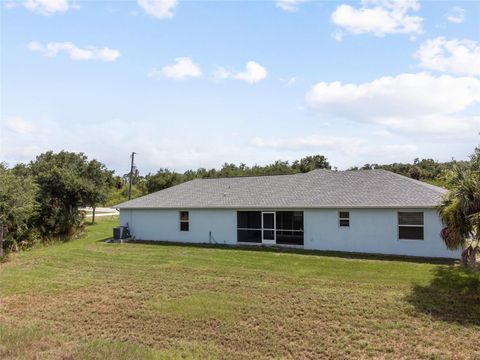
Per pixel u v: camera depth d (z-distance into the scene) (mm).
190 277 16484
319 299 12977
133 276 16953
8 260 21500
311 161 56719
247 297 13430
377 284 14531
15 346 8820
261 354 9203
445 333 10008
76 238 30047
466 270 16203
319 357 8992
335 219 21906
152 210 28141
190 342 9969
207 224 26062
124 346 9062
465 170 13469
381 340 9734
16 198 22469
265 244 24344
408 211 20078
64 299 13859
